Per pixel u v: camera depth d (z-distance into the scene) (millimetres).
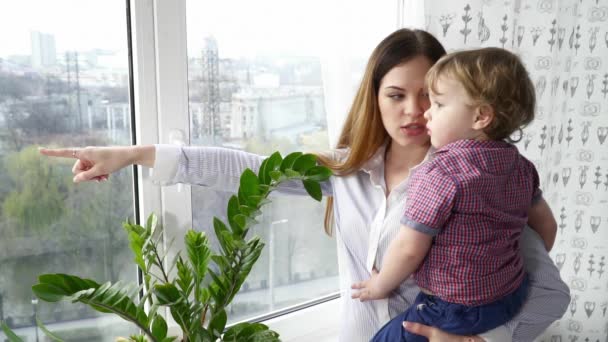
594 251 1612
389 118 966
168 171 960
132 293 783
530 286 960
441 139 899
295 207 1419
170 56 1076
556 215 1598
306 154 859
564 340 1672
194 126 1183
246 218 824
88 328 1110
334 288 1566
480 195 832
